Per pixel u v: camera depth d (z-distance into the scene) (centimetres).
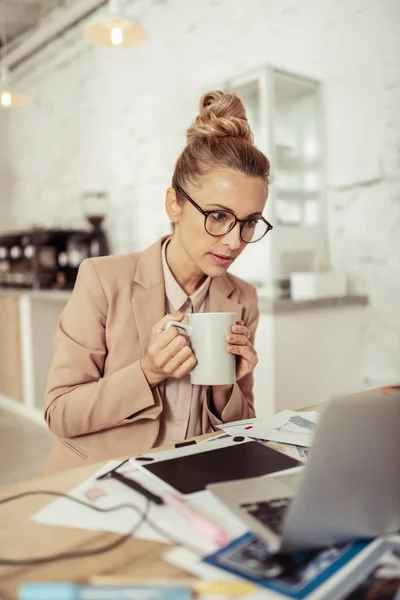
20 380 316
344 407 44
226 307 105
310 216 221
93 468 66
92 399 87
